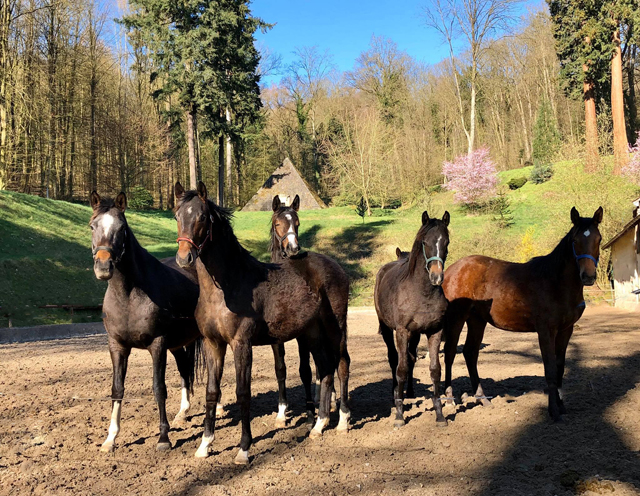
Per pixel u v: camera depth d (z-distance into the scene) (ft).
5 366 30.53
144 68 152.25
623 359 28.09
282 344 18.90
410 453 15.31
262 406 21.52
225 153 179.83
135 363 31.76
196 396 23.25
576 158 70.54
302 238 110.01
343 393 18.24
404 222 116.47
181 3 105.70
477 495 12.23
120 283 15.78
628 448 14.90
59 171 126.31
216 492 12.66
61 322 53.16
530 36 178.70
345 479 13.42
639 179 70.49
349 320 58.44
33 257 66.03
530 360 30.14
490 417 18.84
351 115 185.16
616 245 57.52
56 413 20.18
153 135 136.05
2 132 91.91
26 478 13.69
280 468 14.28
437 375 18.13
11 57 95.66
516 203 112.88
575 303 18.85
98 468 14.47
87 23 125.49
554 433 16.66
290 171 154.51
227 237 15.69
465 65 171.32
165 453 15.75
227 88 111.24
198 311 15.96
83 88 126.82
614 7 105.81
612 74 106.93
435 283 16.94
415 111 196.75
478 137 188.44
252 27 118.21
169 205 157.58
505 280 20.43
